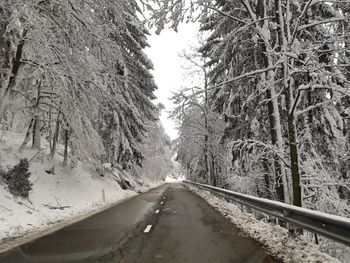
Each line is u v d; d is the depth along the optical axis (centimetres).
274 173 1534
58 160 2673
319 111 1408
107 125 3027
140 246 845
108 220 1366
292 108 1059
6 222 1186
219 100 1973
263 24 1332
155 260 707
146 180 6556
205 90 1311
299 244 777
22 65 1606
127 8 1688
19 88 1906
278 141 1305
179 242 894
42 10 1453
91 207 1958
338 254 1066
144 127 3497
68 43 1568
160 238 953
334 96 1037
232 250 796
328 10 1284
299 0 1350
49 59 1380
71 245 863
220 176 3081
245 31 1455
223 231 1073
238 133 1827
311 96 1355
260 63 1625
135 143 3494
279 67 1124
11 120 2589
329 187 1375
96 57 1662
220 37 1769
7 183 1576
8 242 923
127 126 3247
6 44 1493
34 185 1911
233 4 1536
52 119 2303
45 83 1827
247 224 1177
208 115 3031
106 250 801
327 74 1011
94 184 2781
